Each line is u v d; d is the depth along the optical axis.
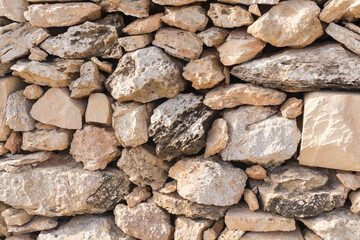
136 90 1.60
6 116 1.76
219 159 1.64
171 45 1.61
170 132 1.60
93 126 1.71
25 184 1.76
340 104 1.48
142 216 1.69
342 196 1.51
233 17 1.54
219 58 1.62
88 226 1.75
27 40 1.72
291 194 1.55
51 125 1.77
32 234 1.84
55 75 1.69
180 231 1.66
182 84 1.63
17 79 1.79
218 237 1.63
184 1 1.56
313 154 1.53
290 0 1.53
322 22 1.50
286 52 1.54
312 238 1.56
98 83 1.68
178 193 1.66
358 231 1.48
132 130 1.64
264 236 1.58
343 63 1.47
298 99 1.56
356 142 1.47
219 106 1.60
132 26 1.63
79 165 1.77
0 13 1.74
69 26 1.69
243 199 1.65
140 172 1.69
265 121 1.59
